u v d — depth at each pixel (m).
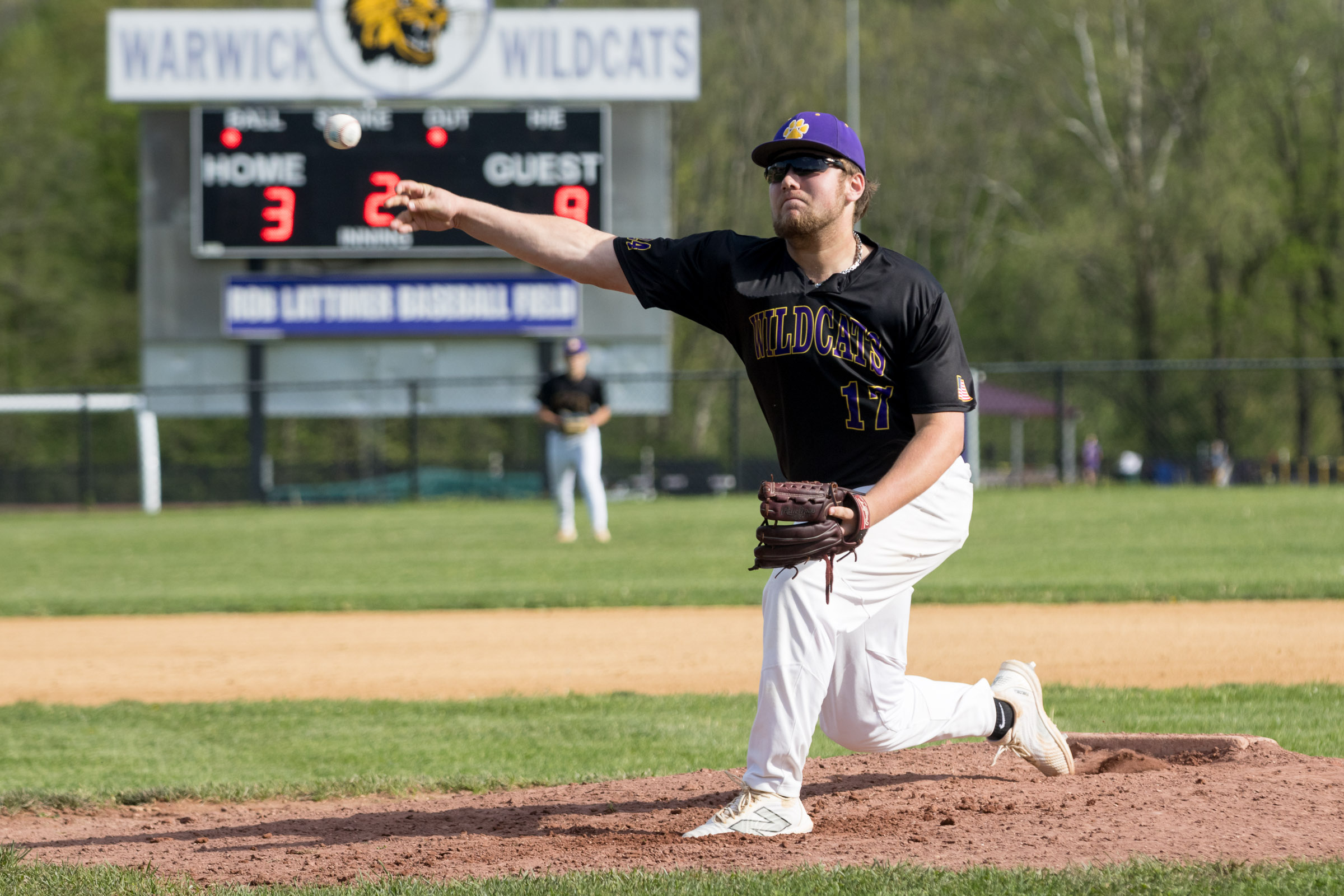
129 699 26.05
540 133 82.50
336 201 83.69
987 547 48.44
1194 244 128.50
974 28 143.25
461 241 84.50
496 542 55.53
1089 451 109.69
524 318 87.12
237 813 16.42
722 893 10.88
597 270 13.66
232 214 83.88
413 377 88.38
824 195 12.45
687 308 13.62
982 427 143.88
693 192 151.12
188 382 88.25
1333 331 129.38
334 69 85.62
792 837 13.05
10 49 155.12
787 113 147.75
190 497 117.06
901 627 13.55
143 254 87.56
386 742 21.38
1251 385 132.12
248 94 85.50
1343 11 124.31
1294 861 11.29
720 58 145.25
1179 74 132.50
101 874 12.24
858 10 154.50
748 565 44.97
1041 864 11.65
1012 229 154.75
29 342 149.88
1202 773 15.38
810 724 12.97
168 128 86.88
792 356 12.73
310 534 62.81
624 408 87.94
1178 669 26.03
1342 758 16.39
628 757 19.75
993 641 29.33
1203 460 108.75
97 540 62.91
